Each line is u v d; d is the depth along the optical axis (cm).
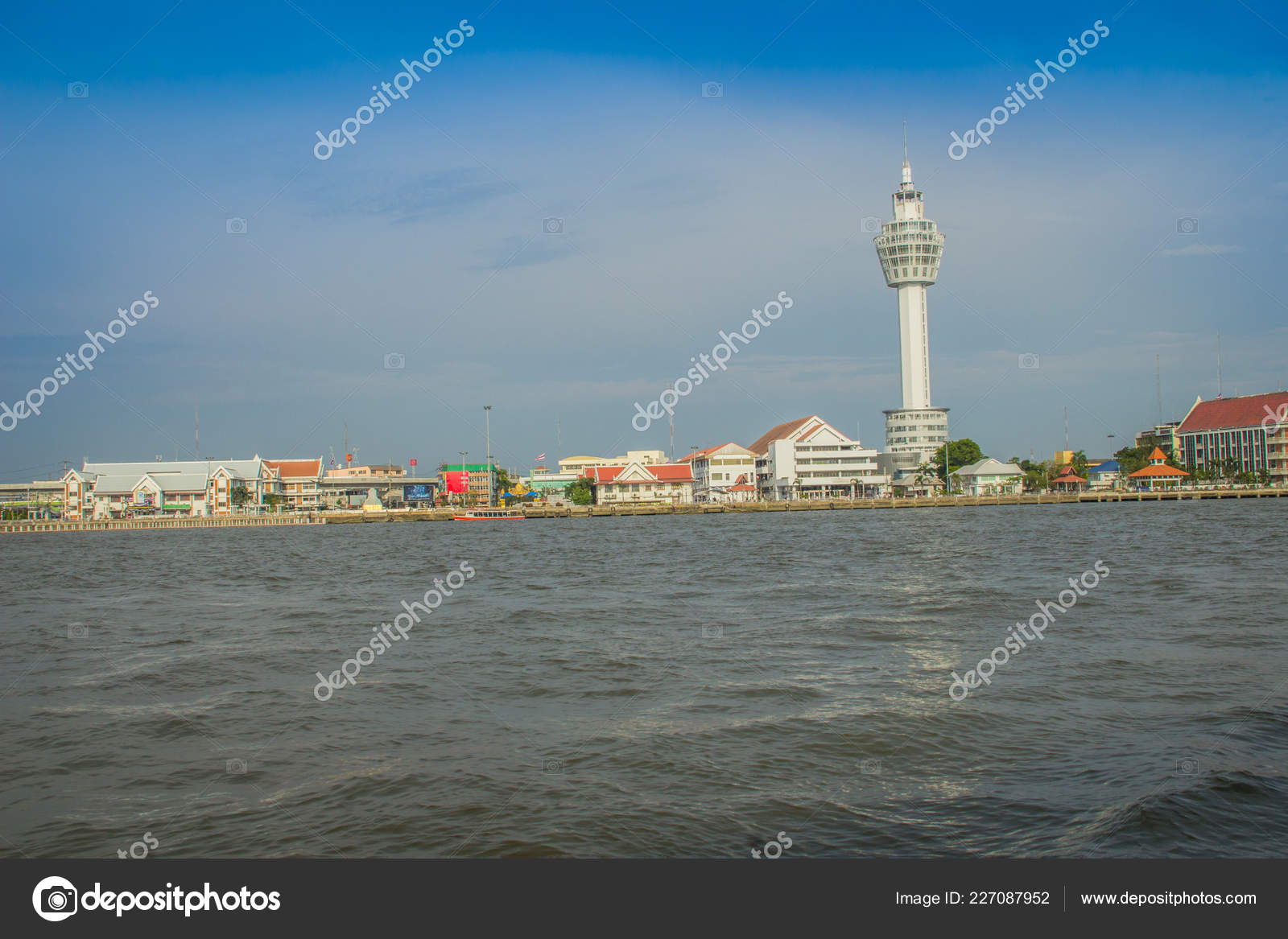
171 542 11181
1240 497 18462
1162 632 2892
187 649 3056
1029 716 1933
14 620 3912
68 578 6131
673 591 4425
